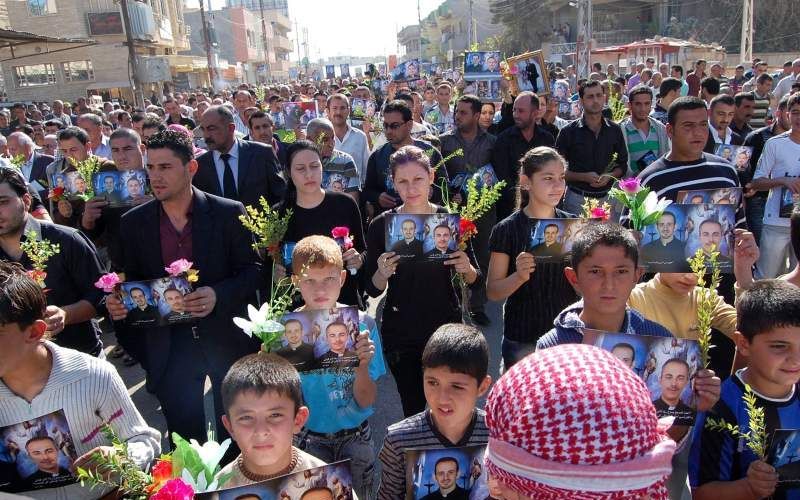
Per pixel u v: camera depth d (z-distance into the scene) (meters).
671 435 2.50
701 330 2.47
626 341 2.35
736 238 3.16
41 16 35.22
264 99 18.84
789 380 2.21
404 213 3.68
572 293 3.53
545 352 1.31
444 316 3.75
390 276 3.76
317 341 2.92
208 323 3.50
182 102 22.20
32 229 3.47
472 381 2.35
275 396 2.22
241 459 2.37
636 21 48.72
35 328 2.23
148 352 3.53
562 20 49.12
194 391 3.54
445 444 2.41
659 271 3.10
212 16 62.84
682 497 3.14
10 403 2.28
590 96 6.51
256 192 5.74
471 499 2.23
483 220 6.52
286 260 4.17
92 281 3.60
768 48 41.66
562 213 3.86
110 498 2.42
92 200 5.00
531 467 1.13
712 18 44.78
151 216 3.54
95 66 36.31
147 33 38.59
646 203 3.11
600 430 1.11
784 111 6.91
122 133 5.29
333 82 29.91
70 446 2.33
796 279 3.09
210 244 3.54
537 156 3.59
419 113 11.58
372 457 3.22
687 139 4.18
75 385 2.34
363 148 7.85
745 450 2.27
